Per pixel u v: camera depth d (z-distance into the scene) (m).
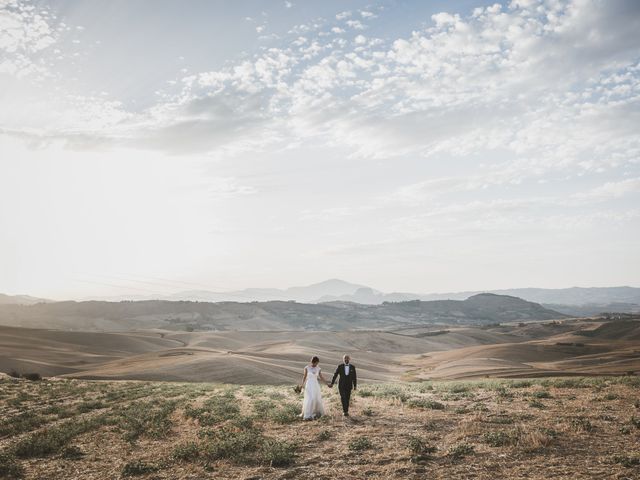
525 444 10.10
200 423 15.00
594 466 8.53
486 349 154.25
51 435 13.47
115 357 131.00
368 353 170.50
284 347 154.62
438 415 14.32
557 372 88.75
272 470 9.41
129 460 10.87
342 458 10.01
